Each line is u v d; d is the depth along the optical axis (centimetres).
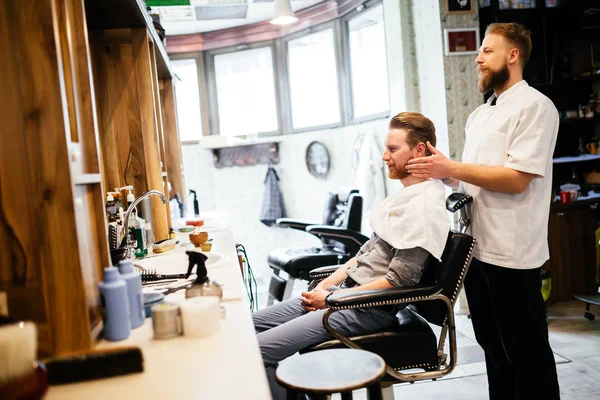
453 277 168
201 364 95
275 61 564
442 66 359
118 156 265
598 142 399
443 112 364
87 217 115
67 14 114
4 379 74
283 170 569
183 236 297
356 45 490
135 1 220
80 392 88
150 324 121
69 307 101
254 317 197
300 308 197
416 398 246
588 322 337
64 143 100
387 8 423
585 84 407
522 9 380
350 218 353
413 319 180
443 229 166
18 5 98
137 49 263
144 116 266
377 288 166
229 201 584
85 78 123
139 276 120
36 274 100
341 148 515
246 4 485
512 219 189
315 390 103
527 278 189
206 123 589
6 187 100
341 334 166
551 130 184
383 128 446
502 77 196
